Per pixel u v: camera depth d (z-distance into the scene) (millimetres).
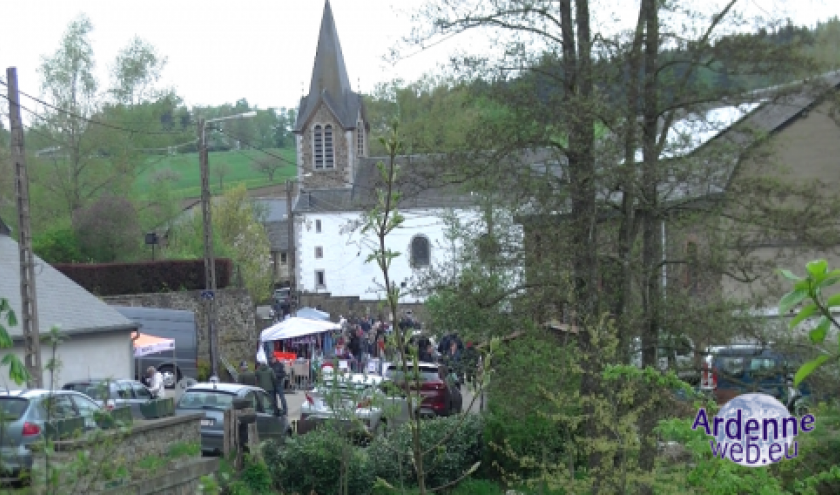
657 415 10938
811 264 4410
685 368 15539
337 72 83312
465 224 18672
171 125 58750
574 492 10531
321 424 20219
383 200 6195
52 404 8875
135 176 56781
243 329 46188
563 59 16688
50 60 54938
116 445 9508
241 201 67312
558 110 16172
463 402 32406
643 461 10711
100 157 56000
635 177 15914
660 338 16109
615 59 16266
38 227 52812
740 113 16562
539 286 16828
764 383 16156
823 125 26234
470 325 17438
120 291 44844
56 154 55156
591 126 15992
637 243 17078
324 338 45562
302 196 80188
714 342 15844
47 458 7090
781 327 15398
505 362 16703
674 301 16031
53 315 27734
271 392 26062
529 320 17016
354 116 82562
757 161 16734
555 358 16047
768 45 16062
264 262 65062
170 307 44406
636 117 16141
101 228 49188
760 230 16531
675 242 17594
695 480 8203
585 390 15031
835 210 16328
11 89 21078
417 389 6461
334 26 84062
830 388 13750
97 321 28875
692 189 16656
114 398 19469
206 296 33906
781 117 24125
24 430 12375
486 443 19766
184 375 37031
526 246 17547
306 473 18922
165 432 14547
